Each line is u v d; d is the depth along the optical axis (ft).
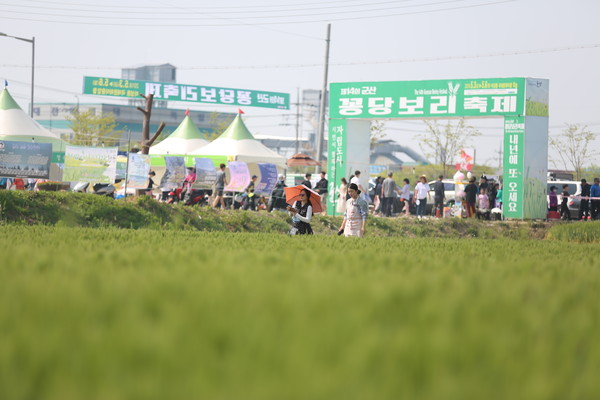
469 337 14.16
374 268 29.14
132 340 13.15
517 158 147.13
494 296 20.66
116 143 314.96
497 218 151.33
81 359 12.34
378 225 127.65
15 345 13.05
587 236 117.80
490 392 11.14
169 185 121.70
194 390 10.75
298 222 74.13
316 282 21.79
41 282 20.86
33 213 94.38
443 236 131.44
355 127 159.84
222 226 112.68
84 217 98.37
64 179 109.91
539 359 13.05
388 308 17.42
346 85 158.10
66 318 15.53
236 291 19.39
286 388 10.82
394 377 11.34
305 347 12.94
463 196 145.79
